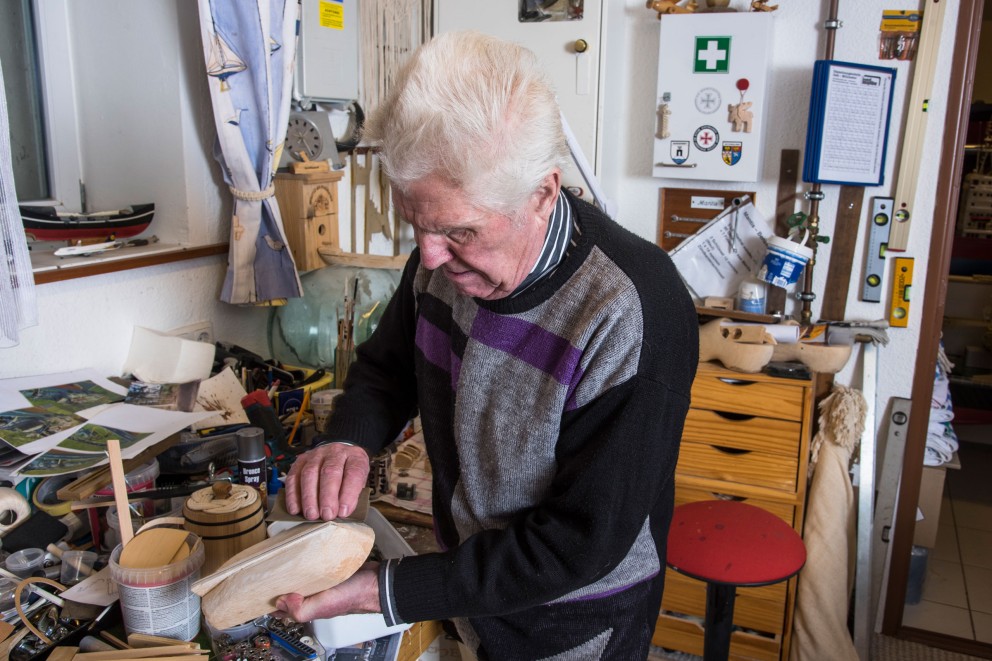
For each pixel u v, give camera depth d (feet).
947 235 7.13
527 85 2.53
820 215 7.41
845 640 6.95
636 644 3.47
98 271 5.15
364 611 2.92
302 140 6.51
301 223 6.28
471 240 2.62
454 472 3.59
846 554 7.06
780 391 6.66
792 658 7.13
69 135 5.92
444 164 2.41
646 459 2.83
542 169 2.54
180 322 5.95
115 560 3.34
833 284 7.51
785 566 5.11
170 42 5.57
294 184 6.21
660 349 2.87
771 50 7.22
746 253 7.62
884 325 7.34
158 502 4.14
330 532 2.79
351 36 6.97
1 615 3.43
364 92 7.35
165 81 5.65
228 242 6.20
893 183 7.20
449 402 3.52
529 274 3.00
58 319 5.05
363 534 2.87
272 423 5.13
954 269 14.53
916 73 6.84
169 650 3.10
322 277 6.32
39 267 4.82
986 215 14.20
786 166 7.37
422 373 3.61
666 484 3.41
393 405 3.94
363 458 3.39
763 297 7.44
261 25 5.40
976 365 14.25
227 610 2.83
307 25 6.43
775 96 7.30
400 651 3.77
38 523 3.94
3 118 4.11
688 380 3.00
